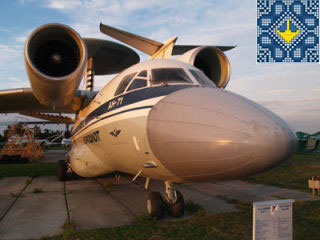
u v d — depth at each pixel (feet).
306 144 85.30
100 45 33.17
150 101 13.93
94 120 20.72
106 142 18.03
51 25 19.04
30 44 19.35
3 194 23.86
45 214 17.28
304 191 25.38
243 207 18.74
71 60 21.20
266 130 10.48
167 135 11.92
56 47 20.95
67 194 23.90
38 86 19.98
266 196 22.97
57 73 20.99
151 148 12.73
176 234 13.53
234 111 11.30
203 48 20.30
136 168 15.44
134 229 14.19
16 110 33.71
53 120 49.60
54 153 100.48
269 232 10.28
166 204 16.46
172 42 22.04
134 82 16.51
